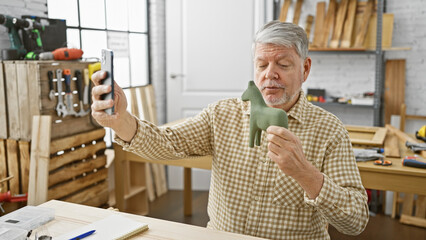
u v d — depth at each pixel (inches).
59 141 83.2
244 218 52.7
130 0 134.0
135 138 48.7
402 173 76.2
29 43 87.4
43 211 48.6
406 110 150.3
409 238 108.9
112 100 42.1
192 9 142.7
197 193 145.6
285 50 48.1
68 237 42.1
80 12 112.0
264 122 43.2
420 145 89.4
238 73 144.0
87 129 92.0
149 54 145.8
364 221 45.8
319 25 150.4
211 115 57.5
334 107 159.5
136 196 126.6
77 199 90.3
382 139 94.1
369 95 145.4
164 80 151.3
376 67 140.3
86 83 89.0
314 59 158.1
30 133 80.7
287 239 50.9
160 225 46.6
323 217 47.4
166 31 144.5
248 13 141.5
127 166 117.3
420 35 145.4
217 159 55.4
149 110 136.6
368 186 79.5
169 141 54.2
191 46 144.3
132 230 43.8
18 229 43.3
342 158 49.7
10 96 81.5
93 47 118.0
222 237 43.8
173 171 149.6
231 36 142.7
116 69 129.3
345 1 147.8
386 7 148.1
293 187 50.4
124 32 131.9
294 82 49.4
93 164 94.4
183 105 147.0
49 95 80.7
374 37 145.1
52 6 101.5
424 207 117.8
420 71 147.1
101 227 44.6
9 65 80.6
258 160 52.5
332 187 42.6
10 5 88.9
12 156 83.0
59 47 94.6
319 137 51.2
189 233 44.7
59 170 84.4
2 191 83.8
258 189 51.9
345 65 154.7
